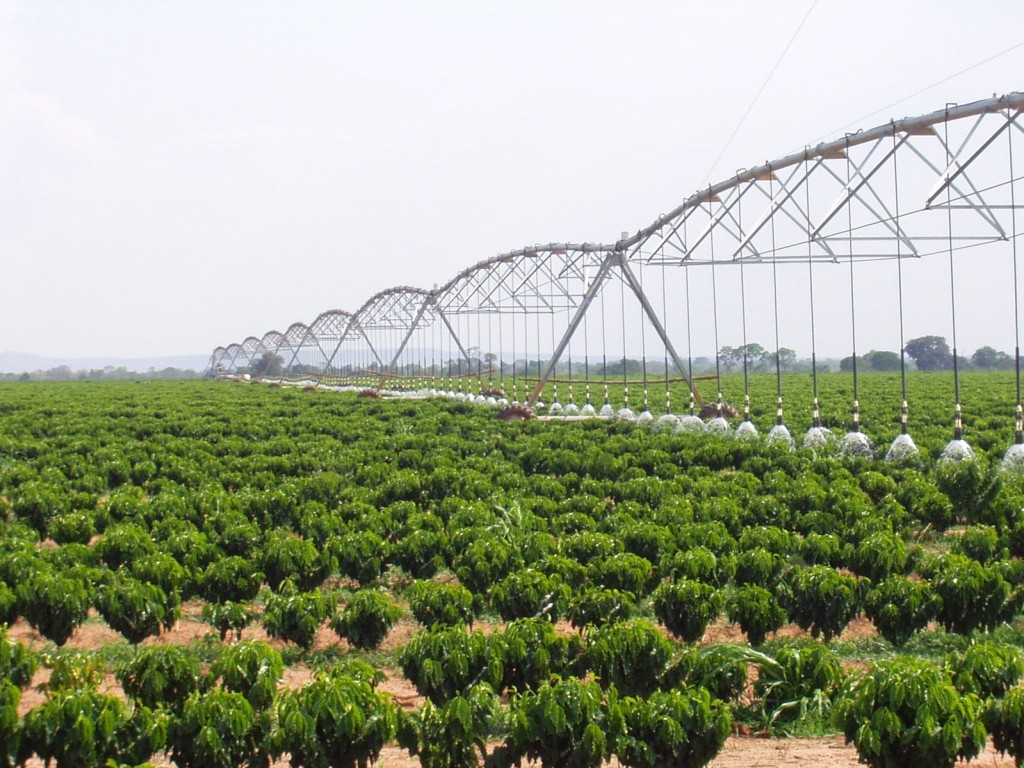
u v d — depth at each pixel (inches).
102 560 728.3
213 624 588.1
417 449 1430.9
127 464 1259.8
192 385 5036.9
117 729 405.7
